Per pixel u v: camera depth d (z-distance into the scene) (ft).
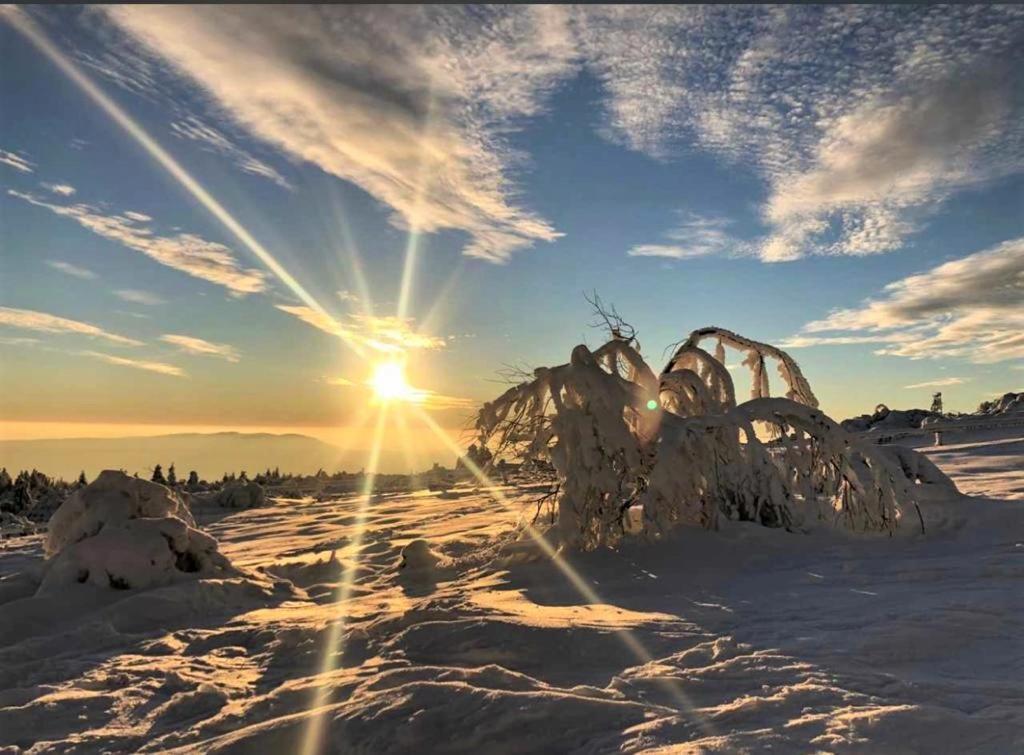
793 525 32.01
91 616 23.62
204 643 20.06
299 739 11.60
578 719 11.43
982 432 130.52
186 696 14.58
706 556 27.84
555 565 28.12
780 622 17.67
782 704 11.62
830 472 34.04
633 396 32.81
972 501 33.09
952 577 21.89
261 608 26.04
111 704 14.88
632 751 10.19
